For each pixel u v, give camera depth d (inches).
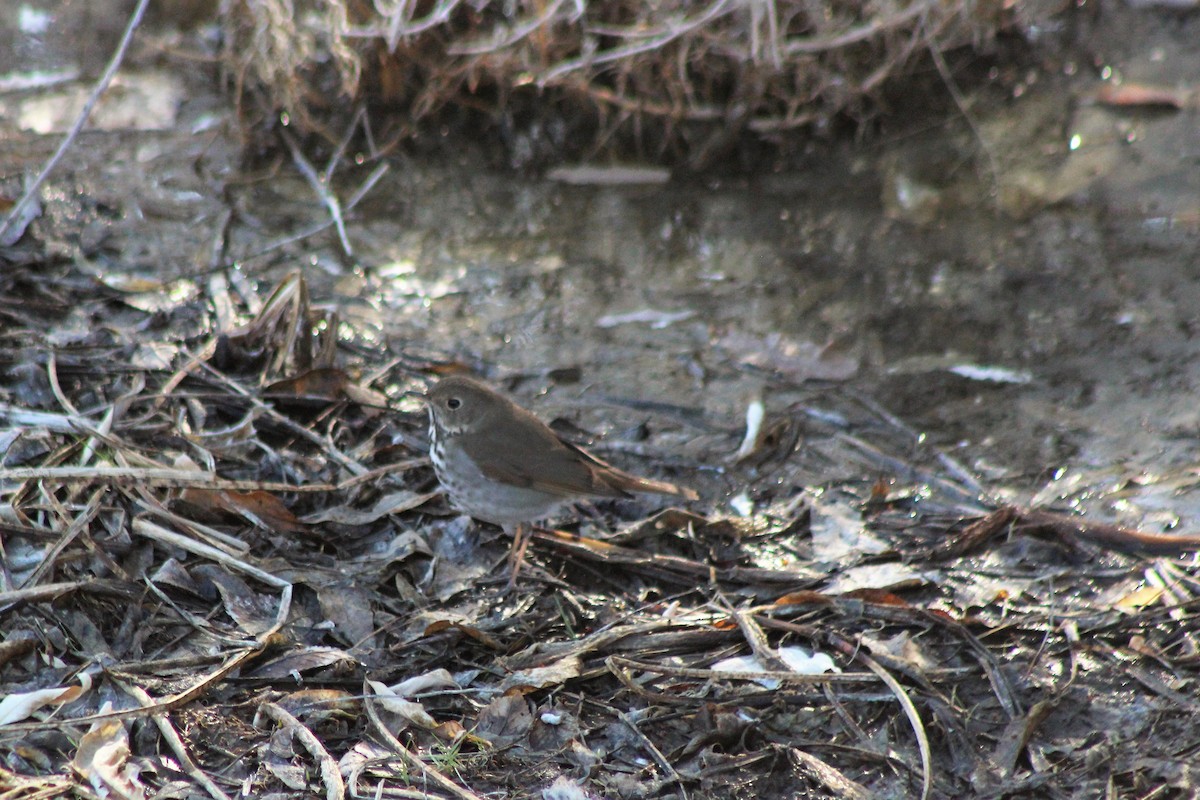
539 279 538.3
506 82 576.4
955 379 483.8
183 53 614.5
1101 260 550.3
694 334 509.7
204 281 518.6
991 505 418.9
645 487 384.8
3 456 374.6
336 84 588.4
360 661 333.1
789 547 401.4
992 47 625.0
